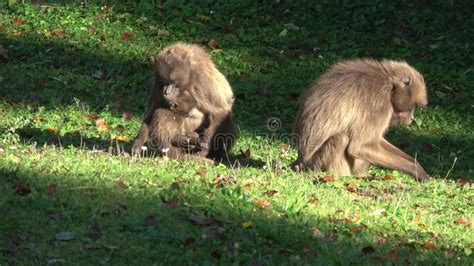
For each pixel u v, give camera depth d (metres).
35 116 18.88
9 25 24.27
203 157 15.98
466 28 25.34
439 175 17.84
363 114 15.58
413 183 15.62
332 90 15.80
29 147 14.98
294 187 13.56
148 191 12.03
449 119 21.28
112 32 24.30
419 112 21.45
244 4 26.02
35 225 10.53
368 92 15.66
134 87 21.48
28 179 11.94
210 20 25.30
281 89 21.98
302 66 23.33
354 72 15.87
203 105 15.98
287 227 11.30
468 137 20.52
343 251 10.81
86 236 10.45
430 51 24.27
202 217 11.11
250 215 11.49
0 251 9.84
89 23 24.67
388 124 15.95
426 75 23.11
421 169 15.84
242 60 23.42
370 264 10.55
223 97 16.25
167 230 10.69
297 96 21.62
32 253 9.94
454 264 10.92
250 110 20.91
